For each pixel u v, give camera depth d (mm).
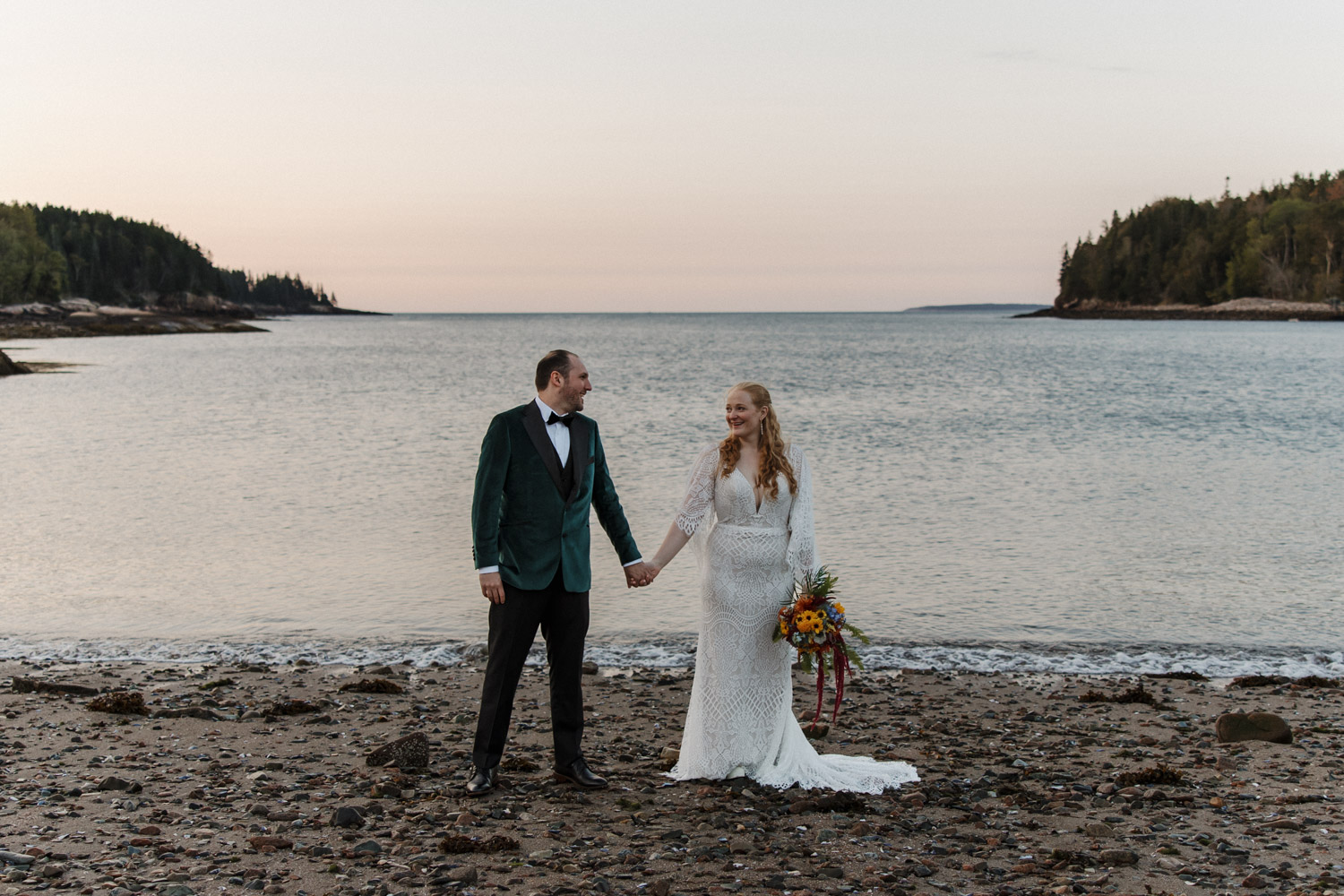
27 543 12945
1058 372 52156
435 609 10164
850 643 9023
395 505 15594
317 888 3836
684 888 3891
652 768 5559
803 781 5184
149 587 10891
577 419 5023
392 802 4891
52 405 33000
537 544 4879
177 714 6621
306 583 11078
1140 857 4254
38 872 3941
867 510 15336
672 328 192000
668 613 10055
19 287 120375
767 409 5230
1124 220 182125
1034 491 17078
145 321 130375
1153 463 20422
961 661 8578
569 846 4316
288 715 6711
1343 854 4305
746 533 5168
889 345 95375
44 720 6465
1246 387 41094
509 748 5988
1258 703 7348
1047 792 5195
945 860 4223
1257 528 14039
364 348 90250
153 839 4340
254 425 27422
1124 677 8125
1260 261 144625
